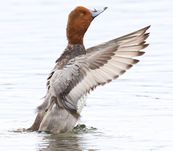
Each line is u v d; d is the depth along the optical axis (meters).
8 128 9.10
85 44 17.66
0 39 19.36
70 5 25.88
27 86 12.84
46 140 8.11
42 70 14.80
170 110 10.24
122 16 23.36
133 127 8.98
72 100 8.28
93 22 22.44
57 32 20.50
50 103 8.51
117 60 8.02
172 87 12.34
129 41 8.05
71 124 8.80
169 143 7.70
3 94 11.93
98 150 7.37
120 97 11.59
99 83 8.00
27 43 18.55
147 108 10.48
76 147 7.59
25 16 23.83
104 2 26.33
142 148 7.43
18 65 15.42
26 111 10.41
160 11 23.94
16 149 7.51
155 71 14.13
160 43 17.81
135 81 13.19
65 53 9.18
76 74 8.23
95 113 10.25
